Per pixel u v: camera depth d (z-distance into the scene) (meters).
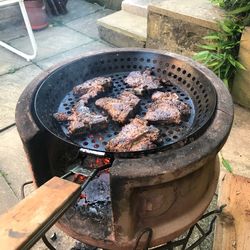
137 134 0.92
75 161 0.98
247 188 1.33
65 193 0.72
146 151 0.81
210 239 1.37
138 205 0.85
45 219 0.66
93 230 0.92
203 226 1.42
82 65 1.22
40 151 0.90
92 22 3.51
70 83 1.21
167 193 0.85
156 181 0.75
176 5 2.29
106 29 2.98
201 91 1.09
